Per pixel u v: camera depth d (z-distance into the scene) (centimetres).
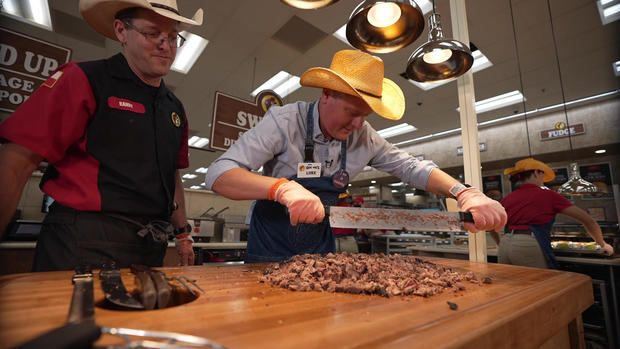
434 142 743
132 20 101
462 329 49
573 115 541
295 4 127
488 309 62
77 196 95
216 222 358
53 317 48
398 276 88
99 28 117
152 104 117
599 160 552
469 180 178
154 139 113
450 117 602
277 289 77
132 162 106
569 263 284
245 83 493
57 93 90
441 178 134
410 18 134
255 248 128
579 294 93
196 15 132
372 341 43
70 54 264
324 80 107
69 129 91
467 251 318
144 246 107
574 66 418
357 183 905
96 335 32
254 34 372
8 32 238
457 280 95
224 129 372
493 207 110
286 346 41
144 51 104
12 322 45
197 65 442
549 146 562
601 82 457
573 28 343
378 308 62
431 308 63
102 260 96
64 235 94
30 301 57
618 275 260
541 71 431
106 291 60
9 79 238
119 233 100
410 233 590
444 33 358
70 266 92
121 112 105
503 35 357
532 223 253
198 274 95
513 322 58
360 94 101
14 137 82
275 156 130
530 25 340
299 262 97
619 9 315
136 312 54
